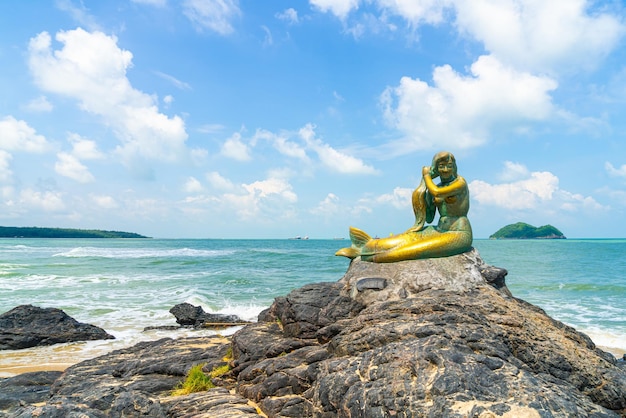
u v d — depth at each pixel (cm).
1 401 1012
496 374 646
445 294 957
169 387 1011
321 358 855
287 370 850
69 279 3553
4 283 3312
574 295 2822
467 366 652
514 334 808
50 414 716
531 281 3409
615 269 4359
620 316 2197
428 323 793
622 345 1750
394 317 864
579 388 770
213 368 1054
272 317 1188
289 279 3706
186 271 4294
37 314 1906
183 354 1179
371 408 646
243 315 2280
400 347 706
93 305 2506
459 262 1036
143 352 1281
